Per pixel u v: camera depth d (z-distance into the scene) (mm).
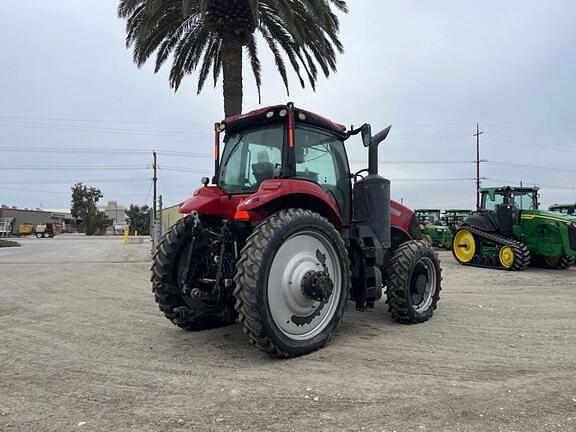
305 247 4449
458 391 3244
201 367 3930
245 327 3967
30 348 4684
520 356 4137
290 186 4355
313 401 3084
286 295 4203
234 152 5316
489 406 2979
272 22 12039
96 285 9844
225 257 4613
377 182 5402
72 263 15617
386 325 5465
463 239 14203
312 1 9836
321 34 11273
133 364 4059
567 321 5684
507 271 12188
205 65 13695
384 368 3799
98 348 4641
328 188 5254
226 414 2902
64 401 3193
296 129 4922
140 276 11617
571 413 2875
